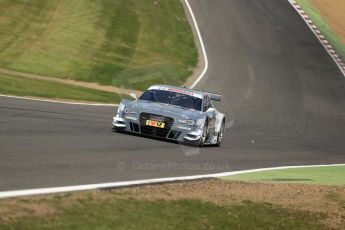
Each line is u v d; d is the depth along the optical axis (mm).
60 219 24297
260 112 114500
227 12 185000
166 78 132750
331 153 80562
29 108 67562
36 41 141875
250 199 36031
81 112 74812
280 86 140000
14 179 30469
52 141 45656
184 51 153875
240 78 141125
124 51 146500
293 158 66500
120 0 174250
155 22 166875
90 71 131500
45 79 115312
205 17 178250
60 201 26891
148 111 56156
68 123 59594
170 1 183000
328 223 34344
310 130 104500
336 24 196250
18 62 128625
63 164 37031
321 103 131625
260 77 144375
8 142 41844
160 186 34938
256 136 85062
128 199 29906
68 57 136625
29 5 159125
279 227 31641
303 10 198625
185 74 138125
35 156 38156
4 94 81312
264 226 31125
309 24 189250
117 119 57281
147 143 53375
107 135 54500
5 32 143625
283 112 118062
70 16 157750
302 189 42719
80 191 29688
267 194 38656
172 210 29656
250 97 126750
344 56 172625
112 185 32438
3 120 53562
